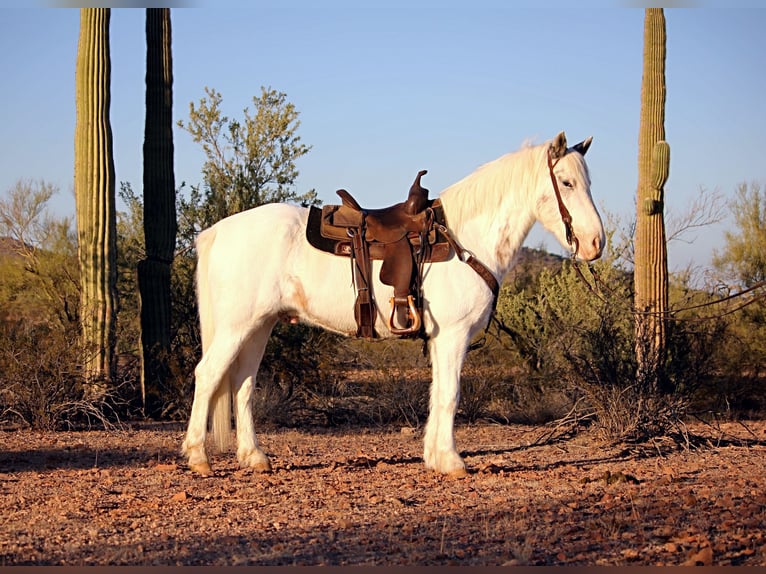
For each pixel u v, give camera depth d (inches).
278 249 284.4
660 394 392.5
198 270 297.3
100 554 187.8
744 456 350.0
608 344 406.3
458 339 281.3
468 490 263.7
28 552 189.6
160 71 513.0
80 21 482.3
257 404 479.8
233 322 285.0
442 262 278.2
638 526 212.4
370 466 317.4
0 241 773.9
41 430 434.6
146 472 299.1
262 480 279.7
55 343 455.5
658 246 444.1
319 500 247.4
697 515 223.8
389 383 515.2
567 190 286.0
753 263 700.7
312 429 470.6
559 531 206.8
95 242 480.4
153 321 508.7
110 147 486.6
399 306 274.4
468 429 462.6
